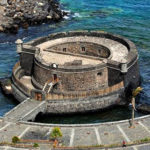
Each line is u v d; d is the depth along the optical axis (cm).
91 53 9812
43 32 13512
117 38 9900
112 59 8825
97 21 14512
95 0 17500
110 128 6881
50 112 8075
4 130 6950
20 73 9394
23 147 6244
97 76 8338
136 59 8969
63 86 8319
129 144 6203
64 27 13988
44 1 16350
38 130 6919
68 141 6462
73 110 8056
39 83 8712
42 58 8931
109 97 8200
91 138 6544
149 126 6888
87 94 8056
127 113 8175
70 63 8425
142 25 13825
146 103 8569
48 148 6191
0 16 14338
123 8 16050
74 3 17138
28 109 7775
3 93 9106
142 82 9531
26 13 14612
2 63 10806
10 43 12444
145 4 16512
